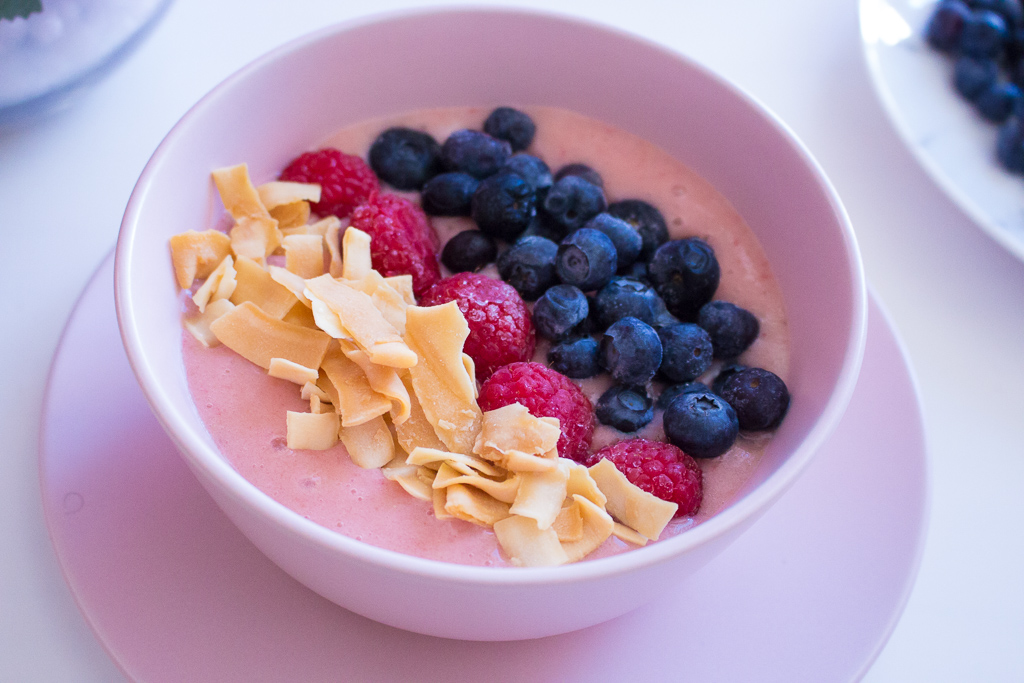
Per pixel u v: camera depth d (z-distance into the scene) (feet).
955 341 1.24
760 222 1.14
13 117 1.23
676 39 1.41
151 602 0.97
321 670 0.96
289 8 1.38
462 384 1.00
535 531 0.94
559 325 1.06
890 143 1.35
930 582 1.11
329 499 0.96
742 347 1.08
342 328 1.01
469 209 1.14
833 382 0.97
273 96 1.10
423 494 0.96
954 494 1.16
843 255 1.03
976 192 1.34
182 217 1.05
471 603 0.87
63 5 1.19
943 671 1.08
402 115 1.20
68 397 1.04
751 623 1.00
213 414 1.00
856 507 1.05
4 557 1.04
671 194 1.18
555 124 1.21
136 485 1.01
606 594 0.88
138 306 0.95
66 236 1.21
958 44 1.42
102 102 1.29
